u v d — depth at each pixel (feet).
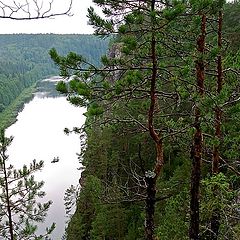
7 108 369.91
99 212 79.82
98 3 25.81
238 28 60.85
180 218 45.11
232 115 36.06
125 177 81.41
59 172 184.44
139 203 81.92
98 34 26.53
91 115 27.30
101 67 29.17
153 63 27.20
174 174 66.39
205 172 53.42
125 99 28.89
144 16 25.64
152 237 27.94
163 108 31.12
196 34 28.45
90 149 103.35
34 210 48.11
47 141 248.32
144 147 85.61
